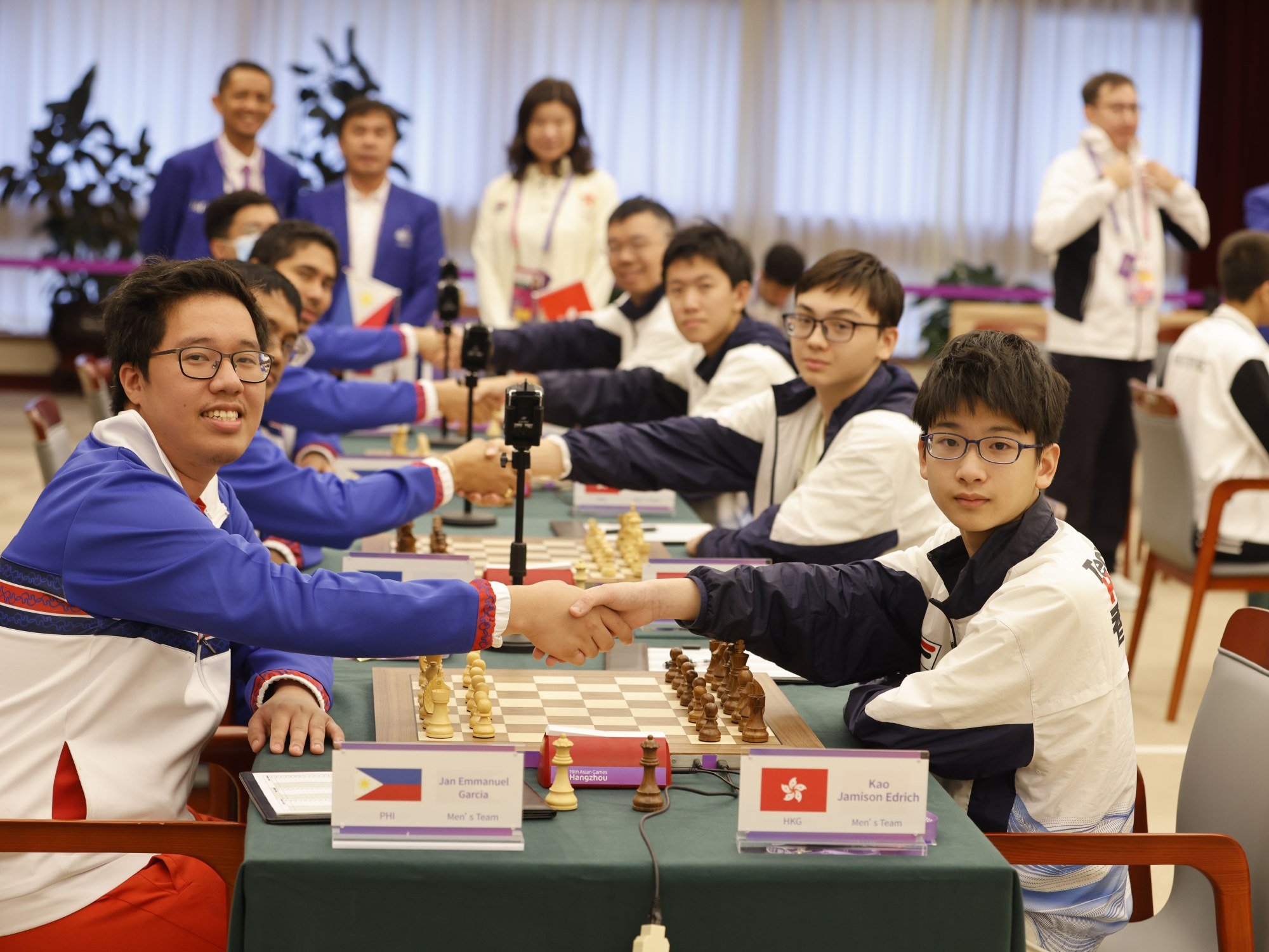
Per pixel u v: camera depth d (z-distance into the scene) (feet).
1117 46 30.63
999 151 30.73
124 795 4.94
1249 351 12.36
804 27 29.89
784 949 4.29
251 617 4.91
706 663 6.40
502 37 28.86
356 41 28.48
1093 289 16.19
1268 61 30.53
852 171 30.68
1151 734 12.15
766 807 4.36
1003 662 5.12
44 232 27.73
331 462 10.25
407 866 4.14
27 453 22.91
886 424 7.80
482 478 8.63
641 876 4.21
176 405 5.08
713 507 10.80
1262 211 20.62
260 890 4.11
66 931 4.86
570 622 5.44
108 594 4.87
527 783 4.91
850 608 5.80
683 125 29.91
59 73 27.89
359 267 15.74
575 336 12.92
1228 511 12.46
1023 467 5.28
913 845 4.42
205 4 27.91
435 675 5.33
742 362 10.16
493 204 16.67
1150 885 5.95
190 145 28.32
